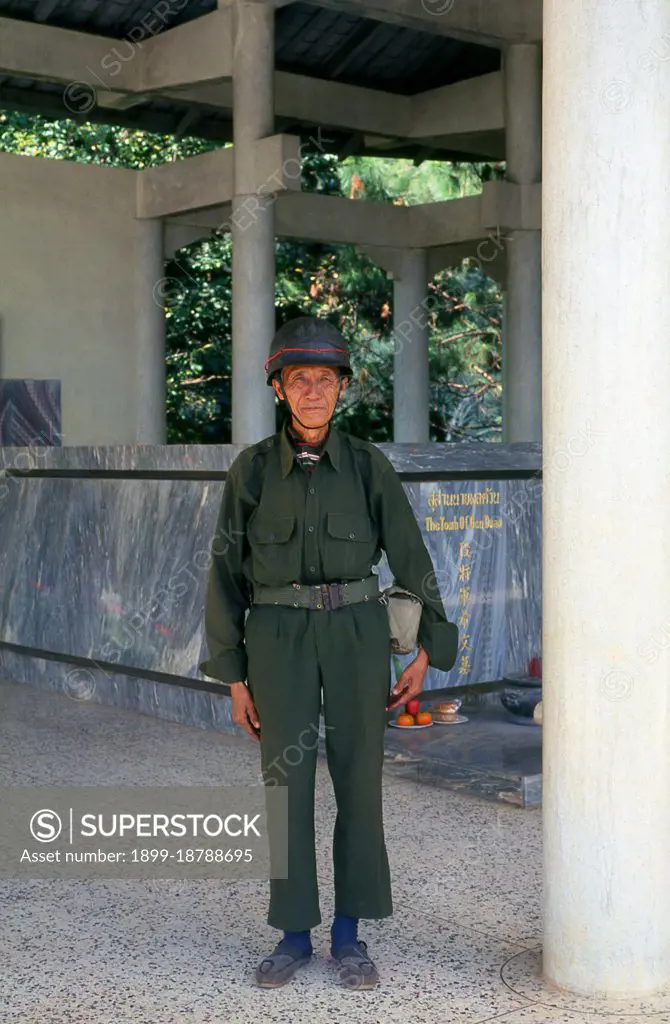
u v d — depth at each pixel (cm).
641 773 343
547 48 349
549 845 356
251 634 366
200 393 2106
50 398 1352
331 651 360
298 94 1418
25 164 1334
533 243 1350
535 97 1312
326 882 459
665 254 342
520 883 453
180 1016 343
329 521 360
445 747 625
